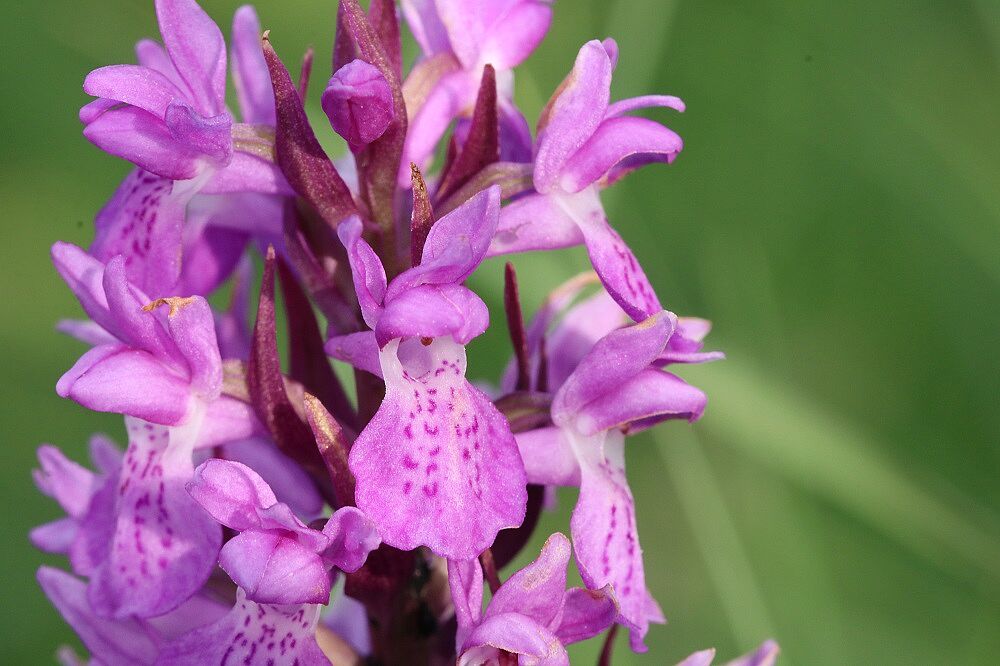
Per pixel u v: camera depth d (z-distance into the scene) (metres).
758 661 0.20
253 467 0.20
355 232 0.18
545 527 0.25
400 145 0.19
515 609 0.18
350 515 0.18
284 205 0.19
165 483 0.19
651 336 0.19
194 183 0.19
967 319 0.27
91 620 0.20
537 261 0.23
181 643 0.18
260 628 0.18
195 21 0.19
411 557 0.19
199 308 0.19
